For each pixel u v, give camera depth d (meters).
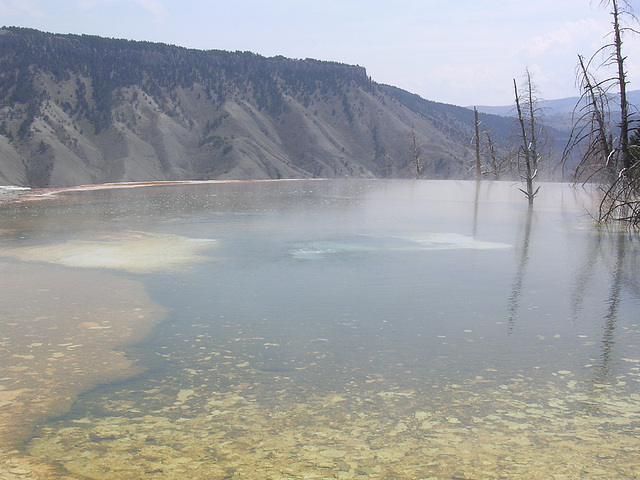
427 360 6.59
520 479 4.08
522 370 6.28
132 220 21.66
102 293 9.72
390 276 11.40
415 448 4.54
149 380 5.95
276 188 52.31
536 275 11.55
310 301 9.34
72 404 5.36
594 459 4.36
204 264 12.56
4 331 7.52
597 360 6.59
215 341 7.25
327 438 4.71
